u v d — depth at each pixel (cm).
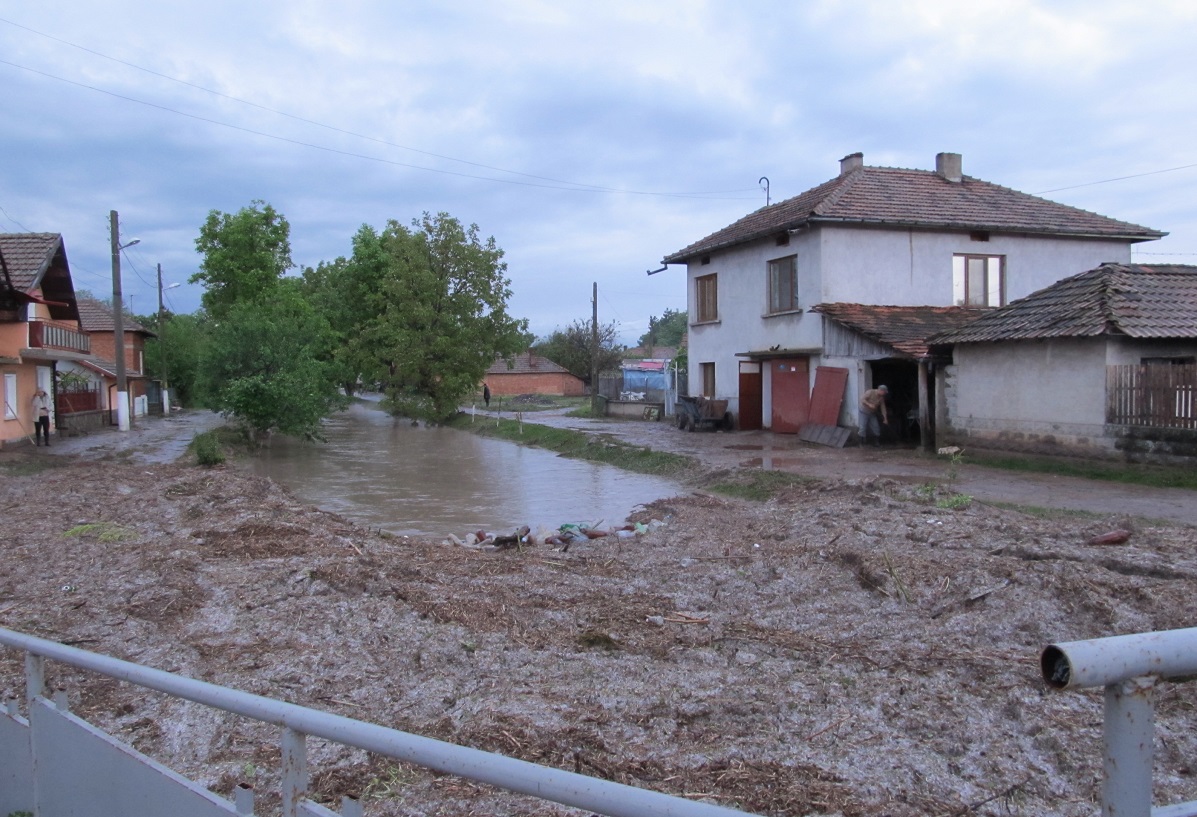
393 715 514
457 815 389
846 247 2391
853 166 2770
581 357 6656
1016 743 470
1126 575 783
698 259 3031
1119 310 1573
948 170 2725
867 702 525
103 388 3703
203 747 471
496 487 1800
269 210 5522
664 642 653
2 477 1716
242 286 5409
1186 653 160
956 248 2486
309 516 1233
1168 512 1165
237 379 2823
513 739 470
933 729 490
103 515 1234
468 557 986
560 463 2295
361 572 823
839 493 1340
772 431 2634
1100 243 2641
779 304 2609
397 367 4200
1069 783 427
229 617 706
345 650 629
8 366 2555
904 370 2308
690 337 3106
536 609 748
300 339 3069
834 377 2314
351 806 235
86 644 640
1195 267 1828
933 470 1686
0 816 387
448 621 700
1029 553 871
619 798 175
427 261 4212
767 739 478
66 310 3089
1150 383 1484
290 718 242
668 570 912
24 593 788
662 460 2031
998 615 697
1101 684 152
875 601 774
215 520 1158
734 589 830
